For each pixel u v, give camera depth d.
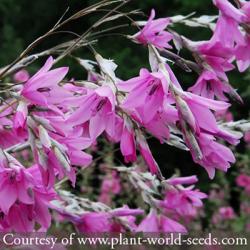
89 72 0.56
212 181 2.66
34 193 0.50
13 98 0.49
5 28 3.22
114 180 1.43
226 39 0.51
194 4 3.09
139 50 3.01
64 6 3.37
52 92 0.47
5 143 0.53
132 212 0.65
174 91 0.44
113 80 0.45
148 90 0.44
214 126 0.44
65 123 0.45
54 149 0.44
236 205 2.26
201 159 0.46
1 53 3.14
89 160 0.49
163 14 3.19
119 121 0.47
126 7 3.15
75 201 0.63
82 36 0.51
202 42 0.53
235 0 0.52
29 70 2.73
